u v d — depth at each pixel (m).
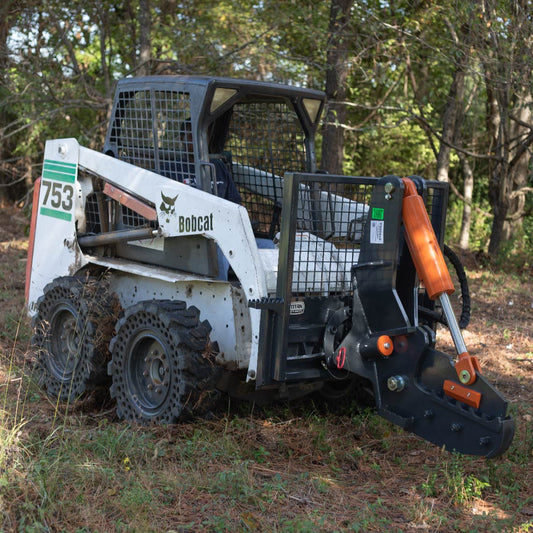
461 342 4.19
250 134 6.11
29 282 6.46
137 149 5.71
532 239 16.41
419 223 4.32
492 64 10.63
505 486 4.34
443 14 10.56
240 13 12.49
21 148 17.00
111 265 5.56
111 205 5.92
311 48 12.90
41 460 3.95
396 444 5.08
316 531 3.53
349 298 4.95
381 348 4.40
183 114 5.24
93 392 5.56
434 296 4.28
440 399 4.23
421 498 4.13
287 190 4.49
